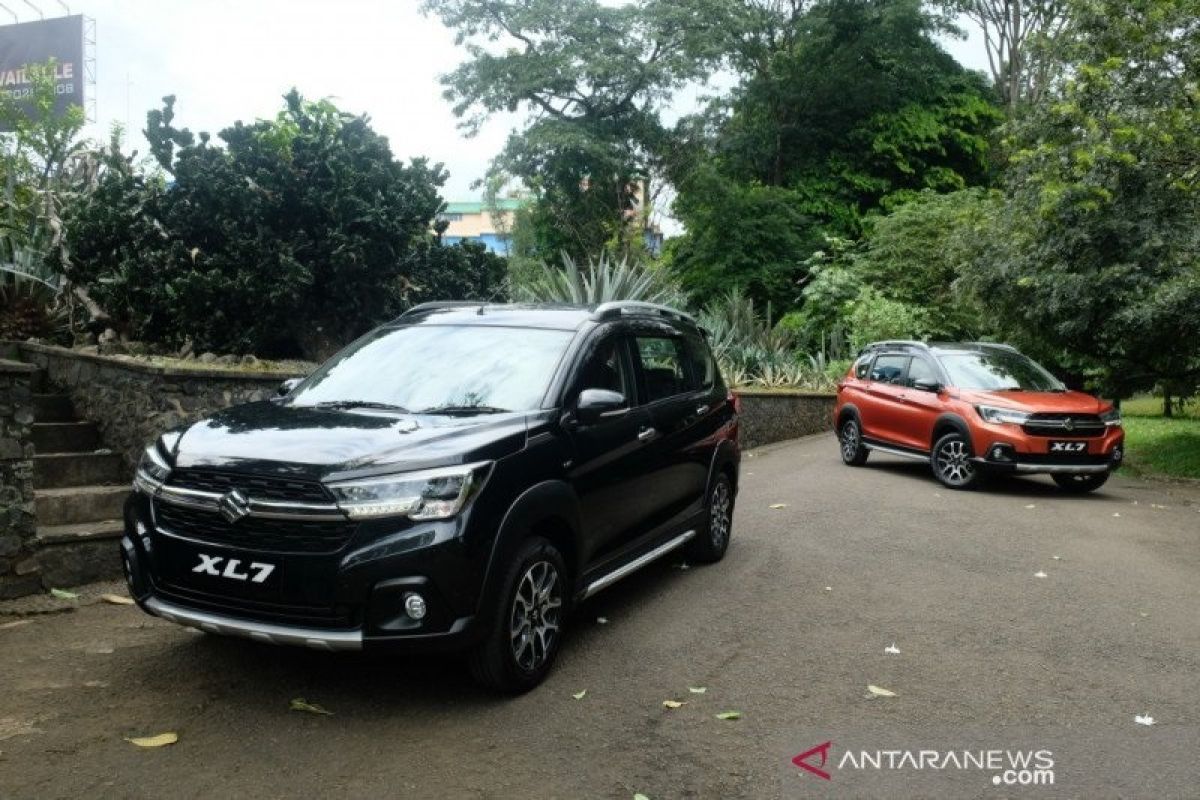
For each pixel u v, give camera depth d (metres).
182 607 4.08
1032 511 9.77
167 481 4.15
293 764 3.54
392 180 9.42
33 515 5.46
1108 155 12.62
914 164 37.25
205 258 8.77
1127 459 15.59
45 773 3.42
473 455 4.10
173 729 3.82
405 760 3.61
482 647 4.11
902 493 10.86
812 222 35.09
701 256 33.81
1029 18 37.03
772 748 3.81
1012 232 14.96
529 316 5.56
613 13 32.75
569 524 4.65
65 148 12.80
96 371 7.23
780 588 6.37
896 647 5.12
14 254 9.34
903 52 37.03
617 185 34.47
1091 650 5.14
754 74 38.28
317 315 9.74
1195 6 13.07
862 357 14.01
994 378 11.81
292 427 4.36
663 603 5.95
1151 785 3.55
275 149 9.37
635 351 5.88
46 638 4.87
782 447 16.88
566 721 4.03
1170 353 14.48
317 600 3.82
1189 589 6.53
